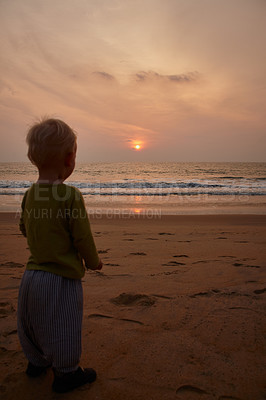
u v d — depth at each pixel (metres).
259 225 7.61
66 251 1.43
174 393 1.49
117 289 2.87
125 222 7.93
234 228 6.96
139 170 46.19
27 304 1.43
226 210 10.96
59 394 1.49
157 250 4.53
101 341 1.95
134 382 1.57
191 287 2.91
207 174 38.06
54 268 1.41
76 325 1.46
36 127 1.42
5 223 7.68
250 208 11.48
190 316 2.30
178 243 5.09
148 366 1.70
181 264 3.74
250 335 2.02
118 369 1.68
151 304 2.52
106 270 3.48
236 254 4.27
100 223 7.74
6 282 3.06
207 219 8.60
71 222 1.39
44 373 1.66
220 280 3.11
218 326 2.14
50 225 1.38
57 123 1.43
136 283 3.04
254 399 1.45
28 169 45.59
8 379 1.60
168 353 1.82
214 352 1.83
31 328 1.45
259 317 2.28
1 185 20.53
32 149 1.41
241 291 2.79
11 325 2.16
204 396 1.47
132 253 4.34
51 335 1.40
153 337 2.00
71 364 1.45
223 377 1.61
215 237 5.74
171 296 2.69
